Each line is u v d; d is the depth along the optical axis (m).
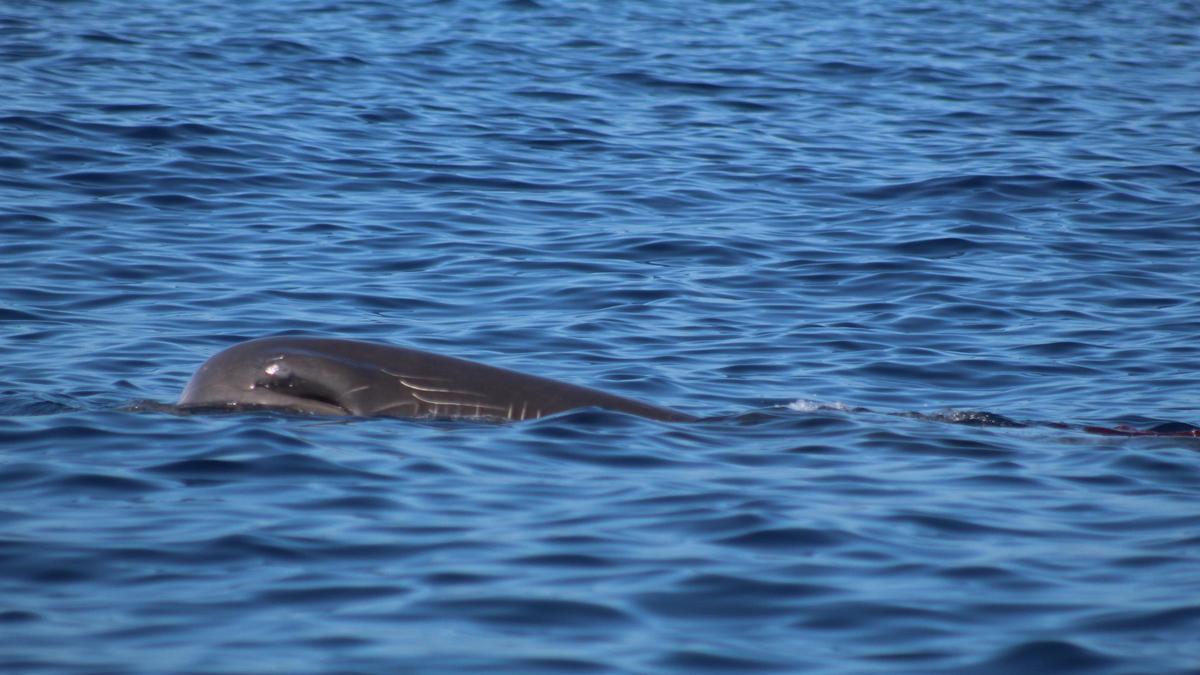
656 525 32.91
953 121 101.50
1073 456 39.28
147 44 114.06
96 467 36.00
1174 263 67.69
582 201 77.00
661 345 53.50
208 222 69.88
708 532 32.50
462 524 32.75
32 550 30.53
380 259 65.00
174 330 53.41
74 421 39.53
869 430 41.22
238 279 60.78
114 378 47.00
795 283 63.38
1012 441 40.75
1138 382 50.06
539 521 33.03
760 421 42.06
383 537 31.83
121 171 77.19
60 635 26.39
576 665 25.50
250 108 94.44
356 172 80.94
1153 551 31.72
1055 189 81.69
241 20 129.00
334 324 55.00
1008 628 27.45
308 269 62.88
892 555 31.31
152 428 39.00
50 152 79.44
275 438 38.16
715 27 141.62
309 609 27.84
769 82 113.69
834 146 92.31
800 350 53.38
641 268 64.81
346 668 25.11
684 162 86.75
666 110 102.06
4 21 119.31
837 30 142.88
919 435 40.91
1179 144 94.75
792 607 28.42
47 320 53.91
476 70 113.00
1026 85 115.94
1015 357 53.12
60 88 95.56
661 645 26.48
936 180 82.75
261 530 31.95
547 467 37.00
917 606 28.52
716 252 67.94
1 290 57.31
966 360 52.62
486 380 41.75
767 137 94.56
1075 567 30.73
